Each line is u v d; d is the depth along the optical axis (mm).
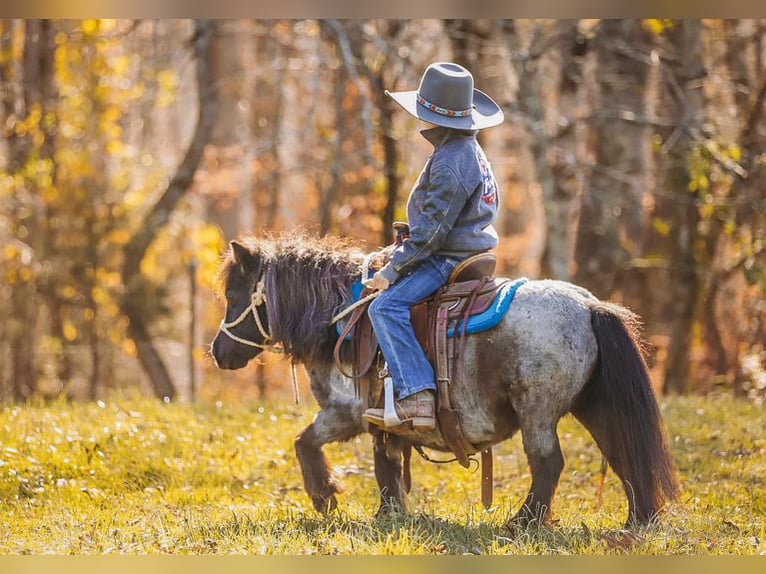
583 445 10812
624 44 16891
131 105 22766
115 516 8281
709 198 17156
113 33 21922
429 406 7078
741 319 20578
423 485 9820
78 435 10406
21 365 21266
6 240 21172
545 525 6977
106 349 22219
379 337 7168
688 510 8219
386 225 19797
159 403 12320
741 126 19016
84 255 21344
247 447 10562
